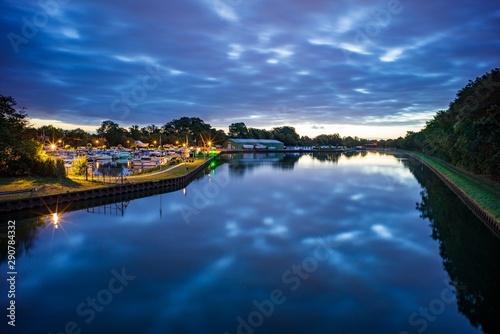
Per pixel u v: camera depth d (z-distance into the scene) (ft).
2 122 159.53
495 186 141.59
